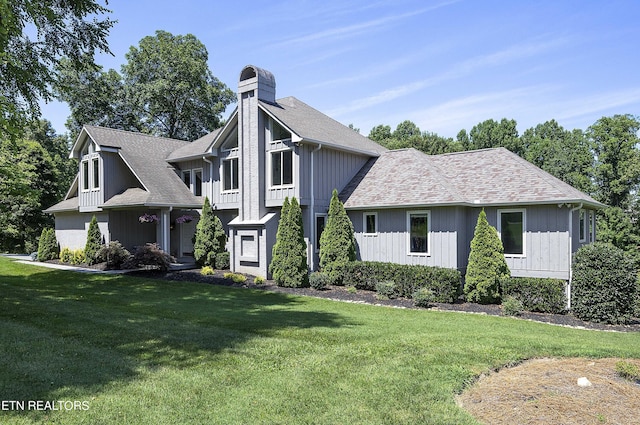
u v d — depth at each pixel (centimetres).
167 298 1283
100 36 1402
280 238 1633
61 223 2709
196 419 456
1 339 748
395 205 1620
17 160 2247
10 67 1132
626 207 2708
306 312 1094
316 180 1827
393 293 1388
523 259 1470
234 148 2039
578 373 593
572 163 2956
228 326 884
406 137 5422
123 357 656
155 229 2445
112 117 3828
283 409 481
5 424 436
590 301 1116
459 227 1548
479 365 630
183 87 3691
